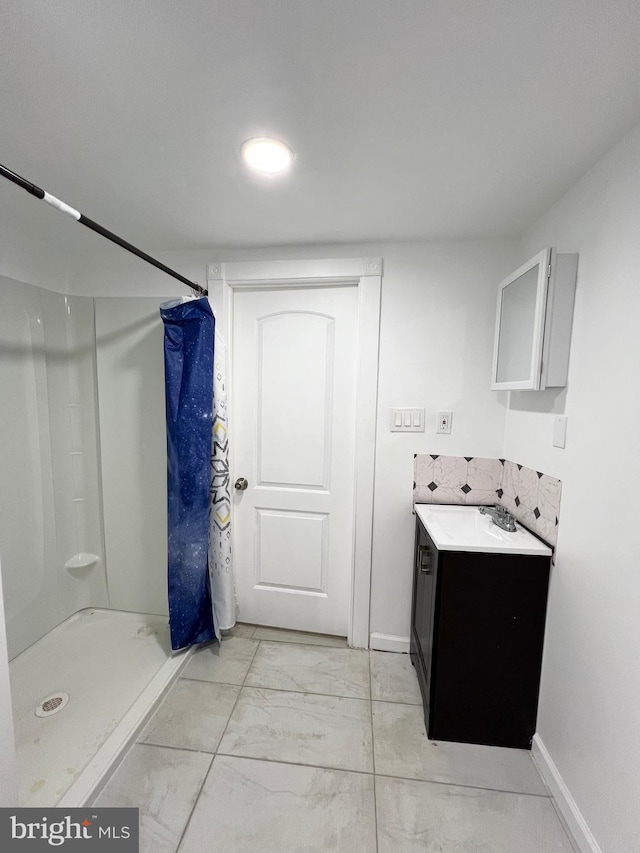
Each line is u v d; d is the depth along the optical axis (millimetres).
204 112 937
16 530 1728
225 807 1134
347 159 1118
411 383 1740
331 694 1577
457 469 1745
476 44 741
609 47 736
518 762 1306
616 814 922
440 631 1344
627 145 969
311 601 1980
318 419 1874
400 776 1241
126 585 2068
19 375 1712
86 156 1122
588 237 1133
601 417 1041
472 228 1554
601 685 998
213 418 1731
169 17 693
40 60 789
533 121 948
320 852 1025
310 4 666
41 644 1829
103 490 2021
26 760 1240
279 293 1842
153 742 1344
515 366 1390
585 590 1086
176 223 1540
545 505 1335
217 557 1789
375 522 1826
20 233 1678
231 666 1734
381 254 1707
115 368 1941
